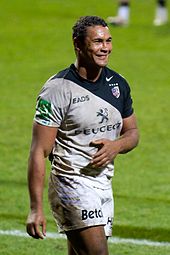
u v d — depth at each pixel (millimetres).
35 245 18391
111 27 49750
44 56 43656
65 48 45250
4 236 19016
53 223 19969
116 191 23406
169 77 39312
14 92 36656
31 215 12844
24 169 25734
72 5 57094
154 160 26953
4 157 27109
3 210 21250
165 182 24516
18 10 55219
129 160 26766
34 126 13203
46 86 13219
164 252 18141
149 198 22766
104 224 13258
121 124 13594
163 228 19969
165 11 50906
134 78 39062
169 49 44688
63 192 13297
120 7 50469
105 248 13117
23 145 28641
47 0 58438
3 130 30578
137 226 20078
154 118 32344
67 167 13328
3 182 24078
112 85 13422
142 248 18375
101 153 13156
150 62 41781
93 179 13383
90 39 13086
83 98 13180
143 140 29312
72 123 13203
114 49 44375
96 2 58156
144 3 58438
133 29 49188
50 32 48719
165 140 29438
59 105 13117
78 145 13297
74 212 13180
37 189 12922
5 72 40281
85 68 13227
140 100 35188
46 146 13141
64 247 18266
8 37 47750
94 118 13227
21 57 43469
